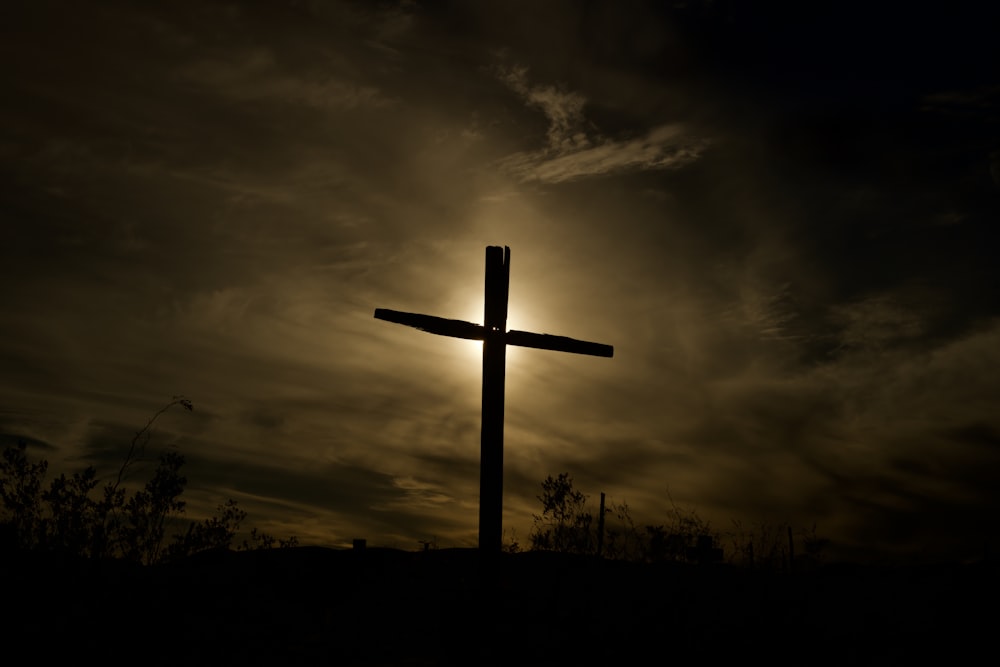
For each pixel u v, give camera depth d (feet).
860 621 42.68
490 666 40.32
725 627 42.96
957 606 41.16
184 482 49.29
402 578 63.41
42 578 45.14
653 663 39.70
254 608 56.18
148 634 45.96
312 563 70.54
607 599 47.21
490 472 43.24
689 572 49.62
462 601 43.88
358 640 49.96
